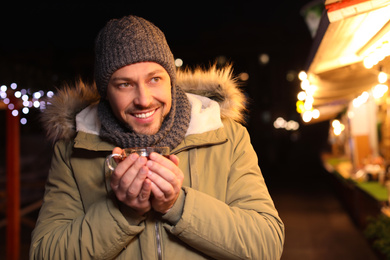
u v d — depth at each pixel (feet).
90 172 4.92
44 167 36.99
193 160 4.80
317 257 19.19
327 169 41.78
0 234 23.54
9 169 17.24
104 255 4.34
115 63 4.31
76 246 4.35
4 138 36.35
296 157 76.89
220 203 4.46
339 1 5.80
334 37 7.78
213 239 4.30
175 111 4.84
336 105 29.71
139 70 4.34
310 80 14.11
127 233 4.30
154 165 3.92
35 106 13.83
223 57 75.92
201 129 4.86
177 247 4.53
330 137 52.37
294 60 76.79
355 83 14.97
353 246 20.68
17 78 16.97
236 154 4.99
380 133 30.89
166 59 4.45
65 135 5.18
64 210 4.95
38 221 4.93
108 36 4.43
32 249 4.64
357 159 31.35
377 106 30.19
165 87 4.50
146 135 4.49
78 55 61.98
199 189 4.75
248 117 5.74
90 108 5.17
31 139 38.01
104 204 4.42
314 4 22.79
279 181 52.26
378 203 17.98
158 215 4.53
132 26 4.41
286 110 78.18
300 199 36.52
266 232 4.47
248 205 4.67
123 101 4.45
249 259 4.34
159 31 4.61
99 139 4.89
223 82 5.35
